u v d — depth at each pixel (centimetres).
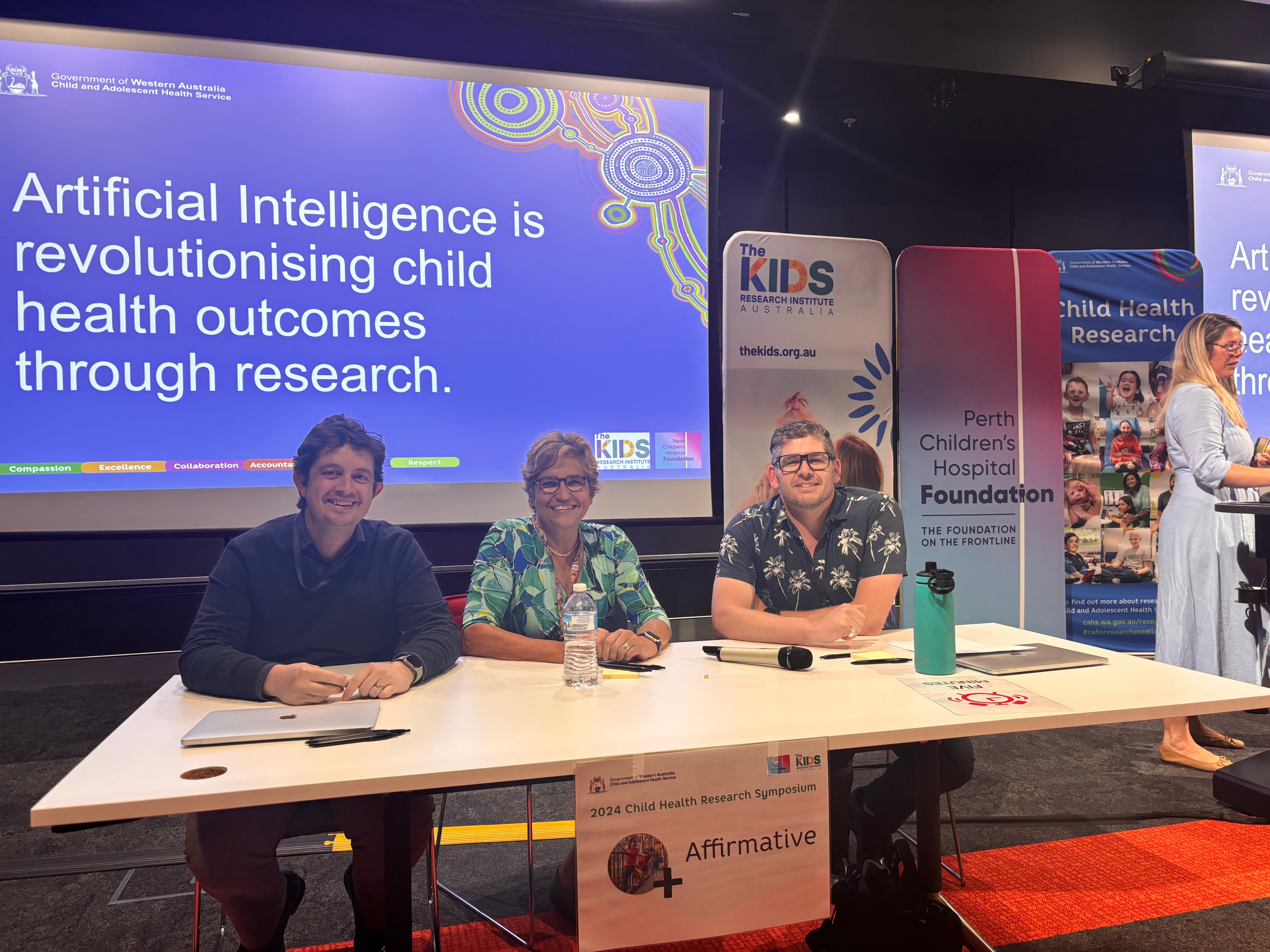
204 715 127
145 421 298
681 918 109
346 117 317
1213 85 374
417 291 324
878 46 358
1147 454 343
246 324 307
